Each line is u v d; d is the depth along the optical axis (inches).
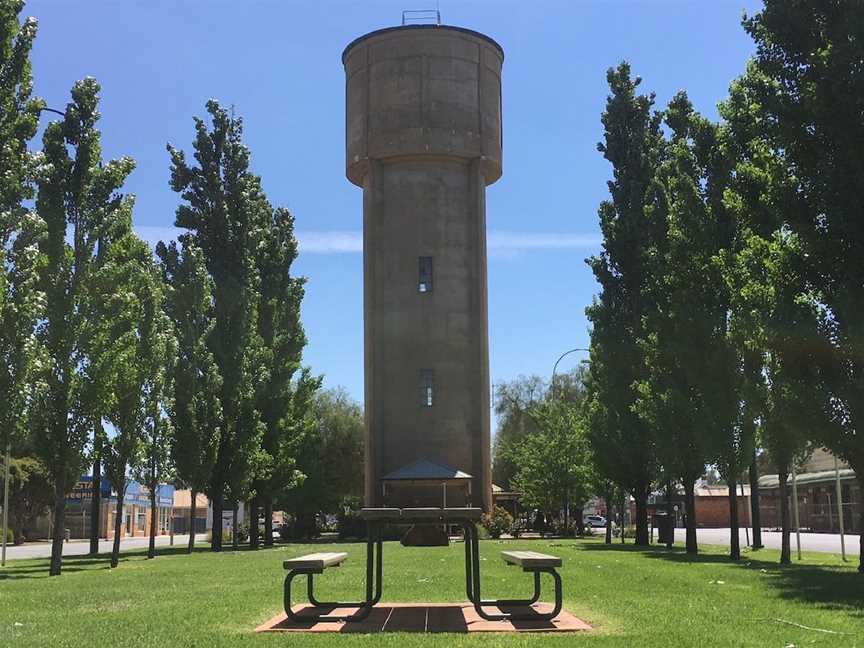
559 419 2078.0
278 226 1774.1
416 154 1886.1
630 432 1358.3
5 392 703.1
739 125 807.7
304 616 397.1
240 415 1451.8
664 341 1042.1
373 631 358.9
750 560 923.4
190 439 1336.1
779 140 625.9
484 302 1894.7
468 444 1827.0
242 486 1448.1
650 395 1083.3
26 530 2738.7
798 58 625.9
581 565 800.3
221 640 332.8
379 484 1792.6
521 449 2517.2
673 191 994.1
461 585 579.8
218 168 1528.1
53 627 377.1
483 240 1920.5
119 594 541.6
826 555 1082.7
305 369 1813.5
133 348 896.3
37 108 679.1
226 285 1470.2
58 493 841.5
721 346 913.5
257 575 712.4
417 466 1711.4
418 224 1889.8
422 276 1881.2
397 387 1831.9
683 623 378.0
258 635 346.0
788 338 621.9
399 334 1850.4
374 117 1908.2
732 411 914.1
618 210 1385.3
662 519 1422.2
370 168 1914.4
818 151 608.7
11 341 701.9
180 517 4254.4
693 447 1043.9
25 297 700.7
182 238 1446.9
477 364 1859.0
